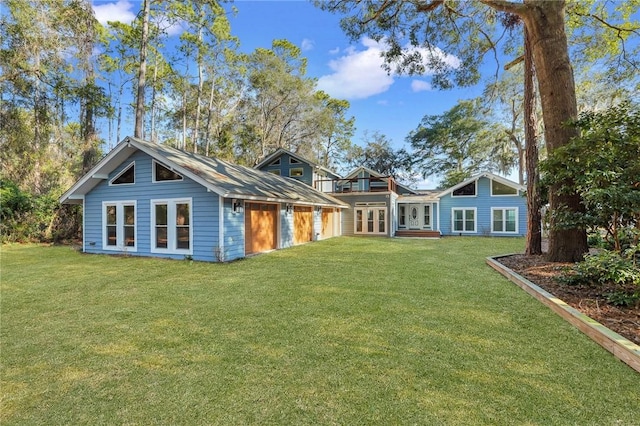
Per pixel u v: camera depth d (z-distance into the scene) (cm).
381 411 224
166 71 2186
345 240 1605
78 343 346
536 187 846
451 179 3044
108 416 223
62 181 1708
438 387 253
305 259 944
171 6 1652
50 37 1494
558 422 211
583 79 1485
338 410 226
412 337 352
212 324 400
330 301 495
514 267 696
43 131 1645
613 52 1046
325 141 3503
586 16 973
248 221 1073
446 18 989
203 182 880
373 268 782
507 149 2816
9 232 1366
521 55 1068
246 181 1127
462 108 2864
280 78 2631
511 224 1817
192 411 227
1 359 310
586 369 276
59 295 545
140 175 1035
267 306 473
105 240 1098
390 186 1903
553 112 652
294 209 1404
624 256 444
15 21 1431
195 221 949
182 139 2539
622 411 221
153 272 750
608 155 483
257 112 2856
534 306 452
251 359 304
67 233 1466
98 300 513
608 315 372
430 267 789
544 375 268
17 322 412
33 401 241
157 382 265
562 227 611
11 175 1585
